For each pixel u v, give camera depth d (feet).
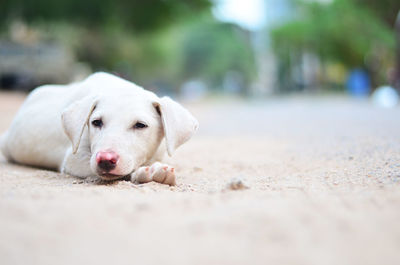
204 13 16.07
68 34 20.58
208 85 48.67
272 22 32.50
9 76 12.93
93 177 2.80
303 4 26.35
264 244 1.67
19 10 14.08
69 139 2.96
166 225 1.81
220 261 1.56
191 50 41.19
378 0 20.89
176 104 2.85
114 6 14.61
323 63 27.71
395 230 1.75
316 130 5.68
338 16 23.47
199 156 3.93
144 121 2.74
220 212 1.91
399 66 15.67
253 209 1.93
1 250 1.65
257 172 3.18
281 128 6.34
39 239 1.71
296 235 1.72
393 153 3.37
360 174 2.79
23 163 3.41
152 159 2.94
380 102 13.50
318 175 2.89
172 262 1.56
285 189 2.46
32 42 13.19
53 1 13.91
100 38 22.27
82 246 1.67
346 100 16.30
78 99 3.11
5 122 6.66
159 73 35.22
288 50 30.53
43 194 2.18
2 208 1.95
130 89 2.89
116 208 1.97
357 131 5.12
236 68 42.91
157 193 2.34
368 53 22.76
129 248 1.66
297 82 32.83
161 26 16.38
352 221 1.82
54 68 13.10
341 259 1.56
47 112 3.28
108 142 2.62
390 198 2.09
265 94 33.94
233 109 12.67
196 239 1.71
